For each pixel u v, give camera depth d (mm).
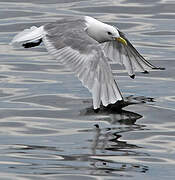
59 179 10883
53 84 16266
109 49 14672
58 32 12609
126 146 12281
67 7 23266
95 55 11789
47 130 13156
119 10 22953
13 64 17938
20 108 14477
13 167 11359
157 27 21375
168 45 19688
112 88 11641
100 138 12648
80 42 12102
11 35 20562
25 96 15305
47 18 21969
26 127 13359
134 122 13562
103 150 12070
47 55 18750
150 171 11203
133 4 23578
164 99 15094
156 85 16219
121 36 14336
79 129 13164
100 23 13727
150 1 23938
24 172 11141
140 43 19875
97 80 11586
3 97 15266
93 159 11656
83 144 12359
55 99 15086
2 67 17672
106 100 11531
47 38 12617
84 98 15148
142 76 16906
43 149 12148
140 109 14391
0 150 12125
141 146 12281
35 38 12742
